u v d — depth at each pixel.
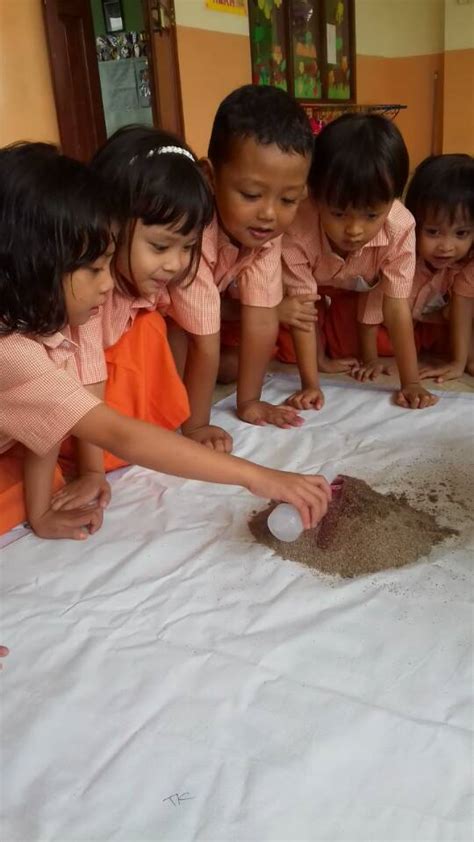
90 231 0.93
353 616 0.88
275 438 1.39
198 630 0.88
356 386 1.63
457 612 0.88
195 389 1.41
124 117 3.29
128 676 0.81
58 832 0.64
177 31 3.19
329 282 1.66
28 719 0.76
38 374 0.97
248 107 1.19
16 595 0.96
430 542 1.02
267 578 0.97
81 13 2.98
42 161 0.94
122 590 0.96
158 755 0.71
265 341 1.47
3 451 1.16
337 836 0.62
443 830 0.62
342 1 4.40
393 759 0.69
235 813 0.65
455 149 5.11
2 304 0.96
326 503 0.98
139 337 1.33
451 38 4.87
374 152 1.30
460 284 1.66
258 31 3.73
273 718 0.74
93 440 1.00
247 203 1.22
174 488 1.22
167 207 1.07
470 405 1.48
